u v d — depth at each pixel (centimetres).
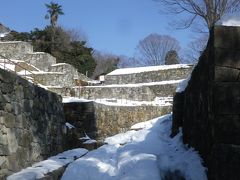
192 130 968
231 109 727
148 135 1268
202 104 870
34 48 4484
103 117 1811
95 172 916
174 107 1193
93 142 1434
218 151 719
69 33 5478
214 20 2180
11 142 847
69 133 1379
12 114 868
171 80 3152
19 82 927
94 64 4769
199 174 793
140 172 847
